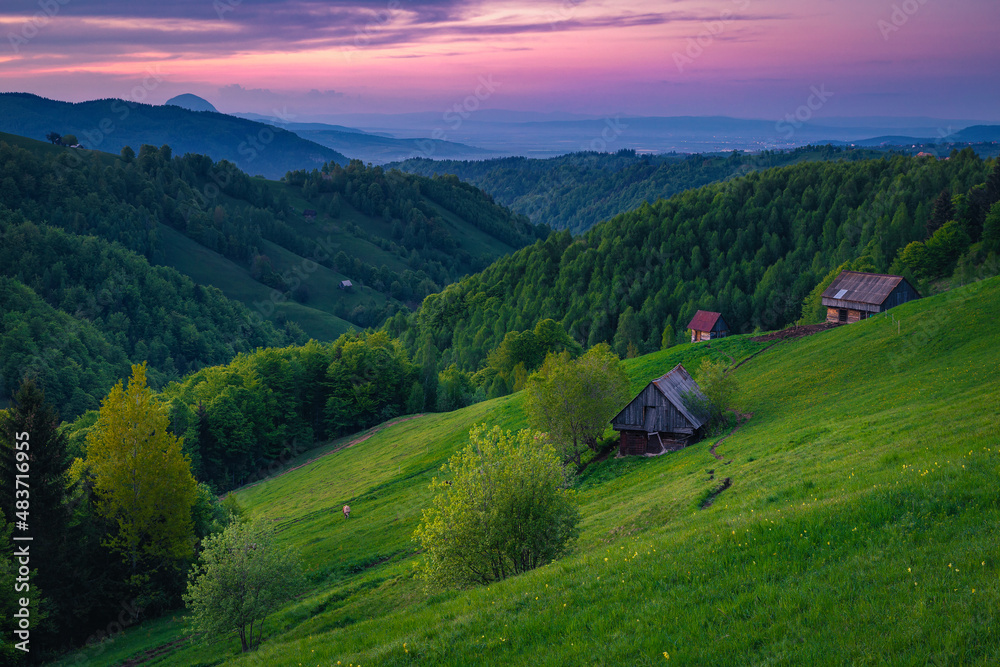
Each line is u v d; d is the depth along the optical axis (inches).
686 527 927.7
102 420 1830.7
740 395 2352.4
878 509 641.6
